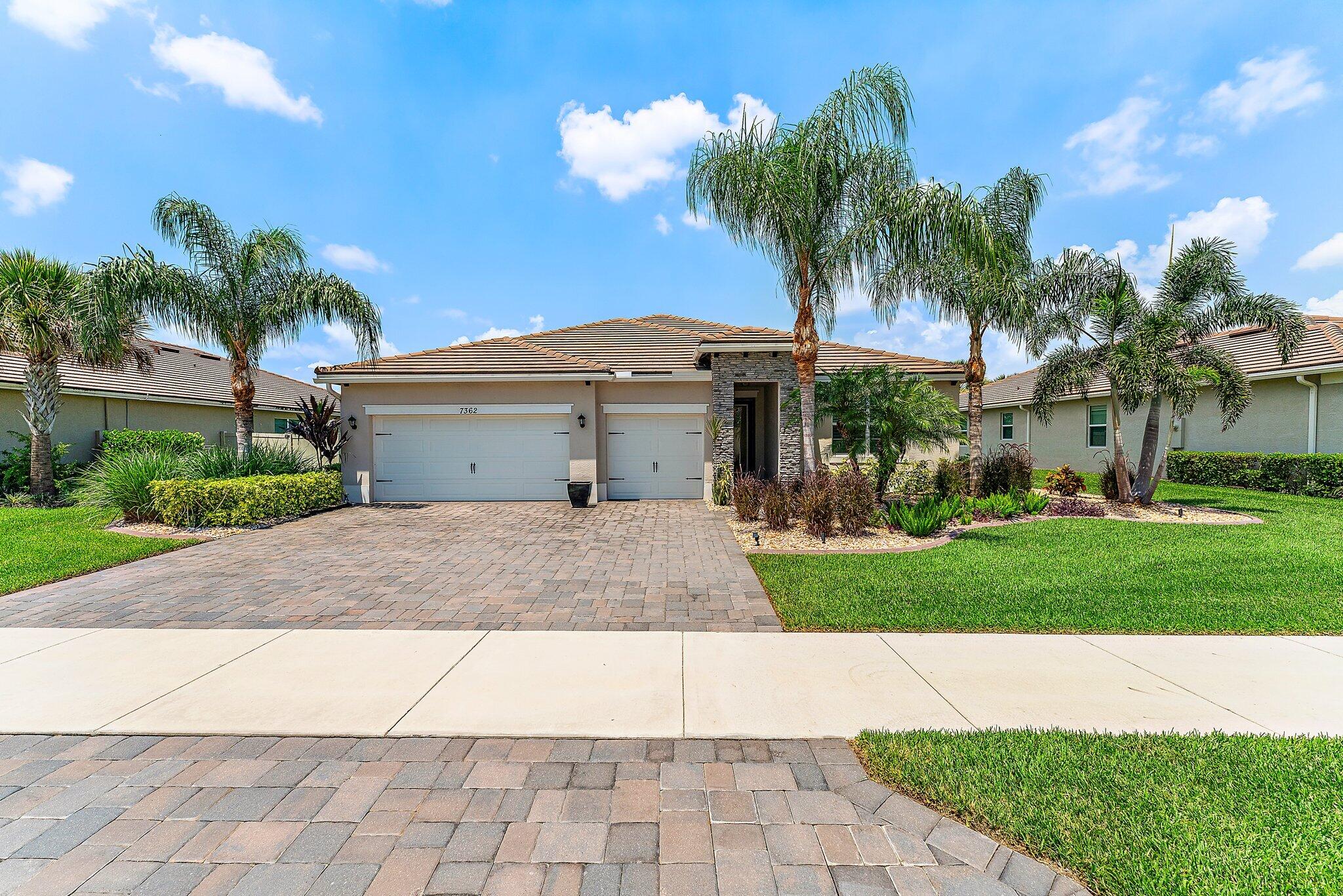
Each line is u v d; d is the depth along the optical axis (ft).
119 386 56.85
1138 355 36.76
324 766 10.40
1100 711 12.30
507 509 44.45
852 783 9.88
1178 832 8.48
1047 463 76.69
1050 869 7.89
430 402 48.08
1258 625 17.42
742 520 37.55
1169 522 35.53
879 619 18.15
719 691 13.35
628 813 9.05
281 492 38.68
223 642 16.55
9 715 12.20
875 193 31.86
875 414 36.35
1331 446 46.83
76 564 24.98
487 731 11.57
